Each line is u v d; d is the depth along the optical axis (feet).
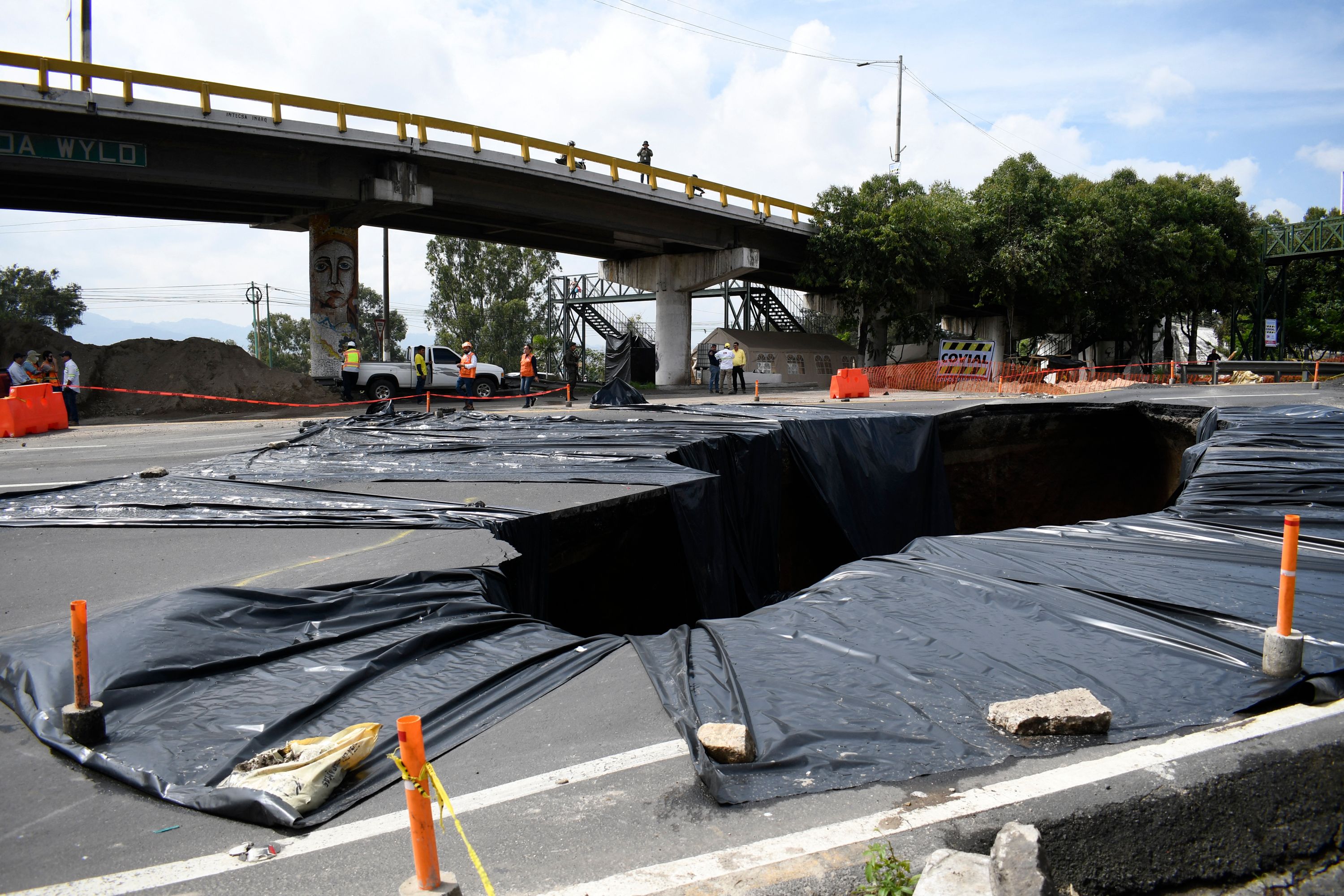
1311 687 12.26
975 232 126.62
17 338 79.56
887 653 13.78
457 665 13.42
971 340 101.76
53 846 8.94
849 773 10.15
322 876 8.38
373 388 84.99
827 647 14.11
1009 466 58.13
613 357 124.57
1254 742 10.98
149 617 13.34
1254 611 15.48
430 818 7.09
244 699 11.80
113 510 24.88
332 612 14.97
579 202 98.53
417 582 16.57
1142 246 133.49
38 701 11.53
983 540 21.88
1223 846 9.77
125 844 8.97
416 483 28.35
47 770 10.42
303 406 80.07
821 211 121.39
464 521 22.40
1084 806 9.53
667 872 8.37
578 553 25.29
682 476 29.37
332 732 11.19
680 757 10.65
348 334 89.81
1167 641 14.07
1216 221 148.56
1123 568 18.80
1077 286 131.34
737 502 38.17
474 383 75.10
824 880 8.23
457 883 7.28
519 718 11.90
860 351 125.90
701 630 15.55
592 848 8.79
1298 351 188.96
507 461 32.27
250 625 13.93
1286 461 29.89
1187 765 10.38
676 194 103.14
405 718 7.04
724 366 96.73
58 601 16.55
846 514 44.96
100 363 81.10
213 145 72.18
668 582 28.60
